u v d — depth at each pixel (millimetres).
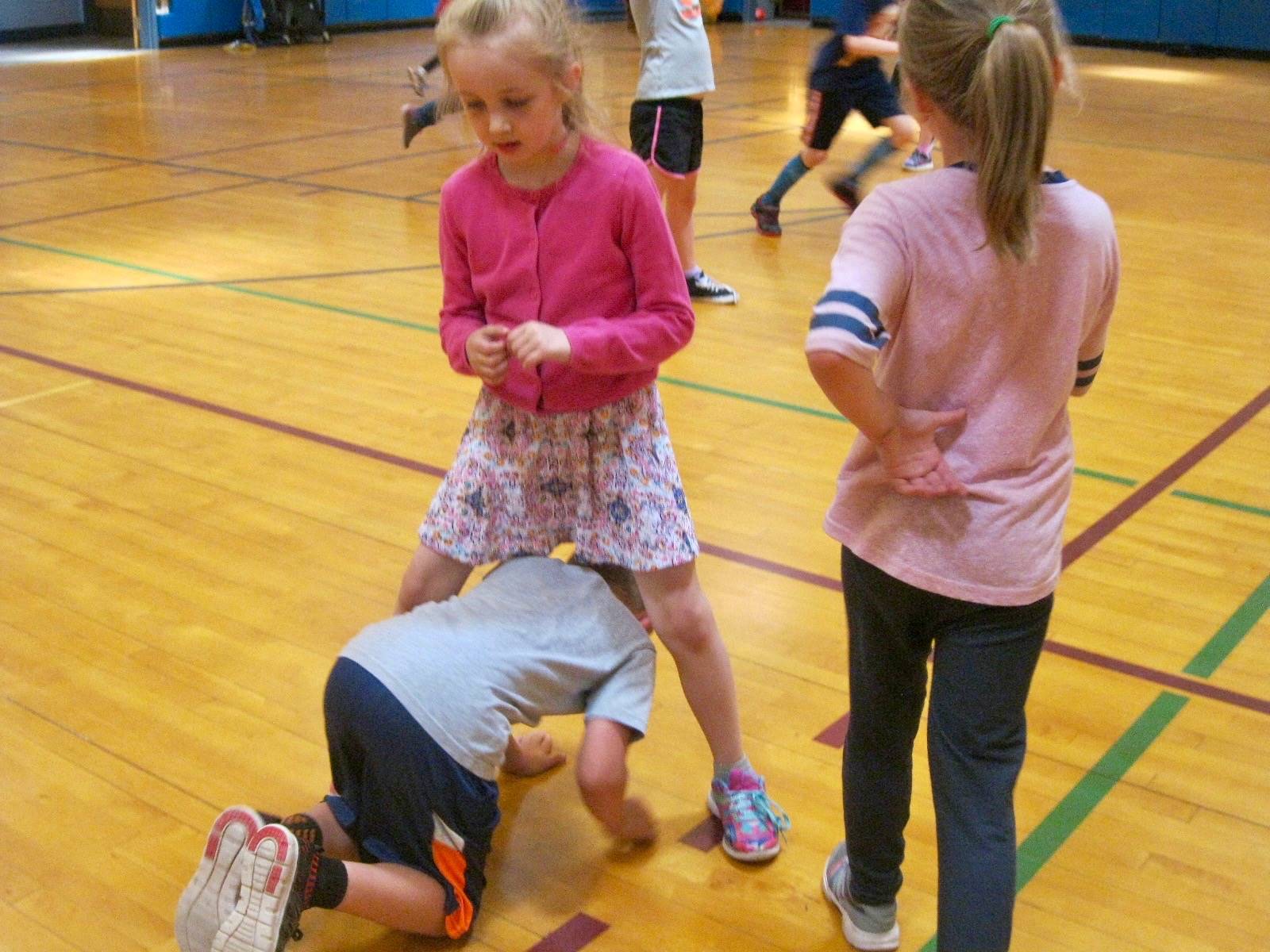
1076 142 9188
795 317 5102
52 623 2756
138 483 3457
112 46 14188
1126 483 3613
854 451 1692
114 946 1891
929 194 1513
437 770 1808
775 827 2125
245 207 6883
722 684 2096
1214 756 2398
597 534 2027
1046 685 2613
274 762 2330
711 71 4977
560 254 1921
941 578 1573
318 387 4227
